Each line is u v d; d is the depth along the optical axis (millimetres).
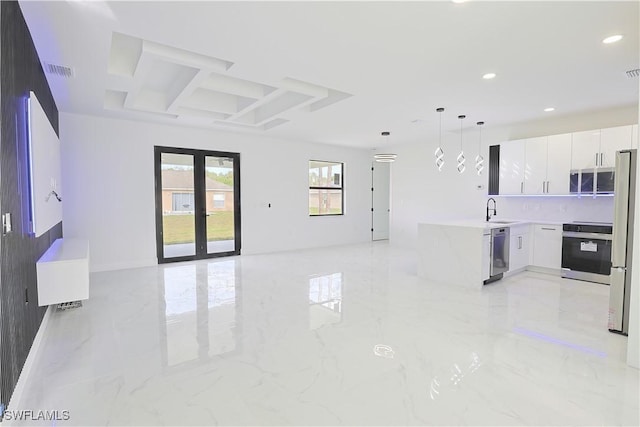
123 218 5520
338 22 2428
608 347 2707
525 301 3883
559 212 5441
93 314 3465
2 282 1807
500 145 5859
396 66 3219
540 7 2242
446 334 2965
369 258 6613
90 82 3654
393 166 8328
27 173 2490
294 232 7664
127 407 1950
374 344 2768
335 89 3889
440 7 2240
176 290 4348
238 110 5027
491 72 3389
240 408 1939
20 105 2316
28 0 2156
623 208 2906
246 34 2598
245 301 3906
